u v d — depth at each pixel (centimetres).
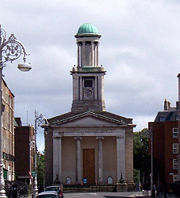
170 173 13725
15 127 14012
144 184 14375
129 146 14400
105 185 14075
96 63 15462
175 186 10106
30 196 9606
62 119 14575
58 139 14250
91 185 14088
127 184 14062
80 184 14088
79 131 14250
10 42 4397
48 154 14425
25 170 13975
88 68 15338
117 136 14262
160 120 15562
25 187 10212
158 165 14112
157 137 14200
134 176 16462
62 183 14350
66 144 14512
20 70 4450
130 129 14438
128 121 14425
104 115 14612
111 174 14425
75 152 14400
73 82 15300
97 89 15275
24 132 14025
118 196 10806
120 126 14288
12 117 12362
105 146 14475
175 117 15300
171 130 13838
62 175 14400
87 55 15462
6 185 8619
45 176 14400
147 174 14688
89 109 15125
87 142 14488
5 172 10469
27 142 14025
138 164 16825
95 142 14488
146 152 16600
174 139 13812
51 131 14438
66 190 13675
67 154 14475
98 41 15512
